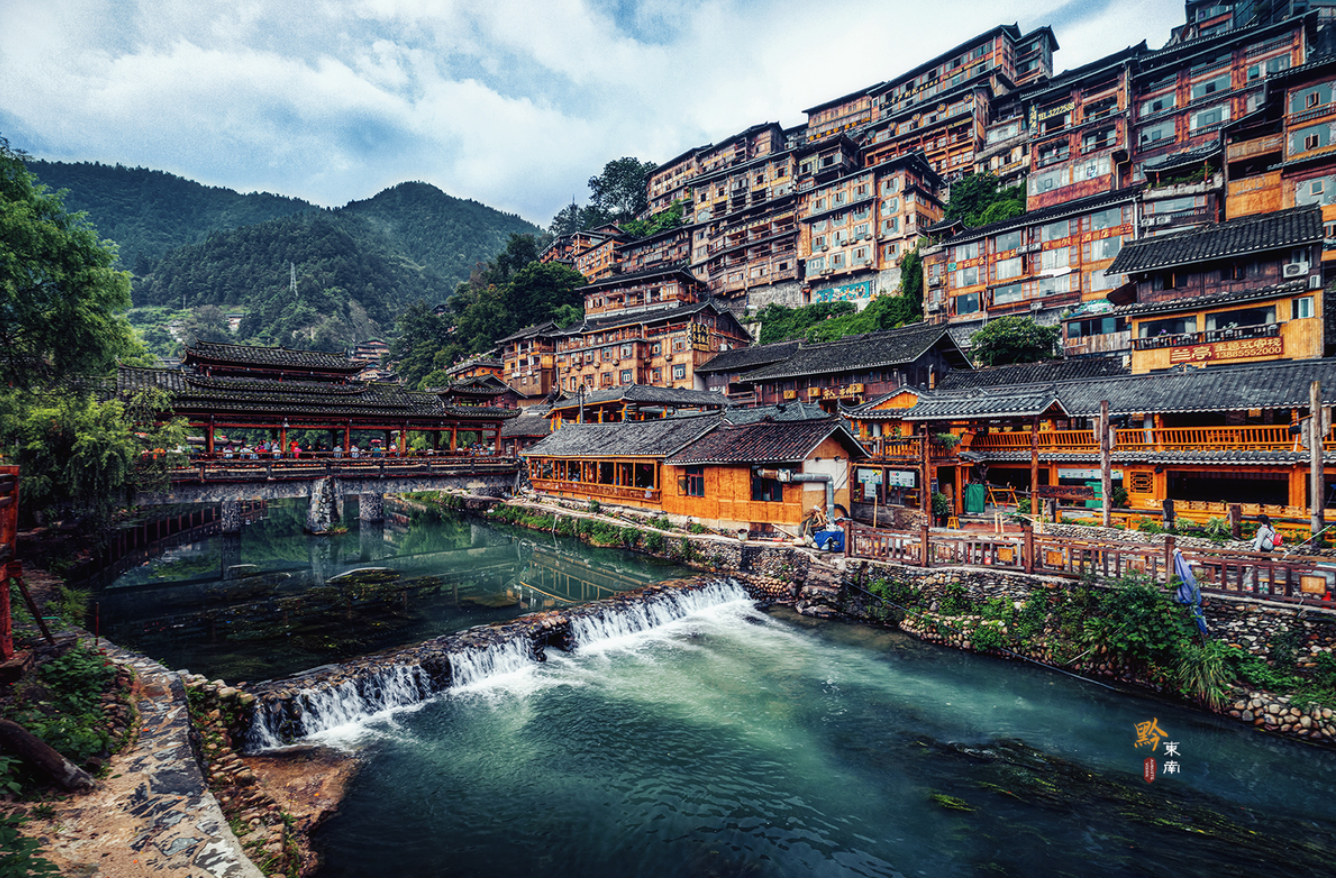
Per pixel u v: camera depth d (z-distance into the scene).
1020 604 14.63
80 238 22.33
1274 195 32.62
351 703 11.39
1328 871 7.50
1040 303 41.50
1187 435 20.88
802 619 17.58
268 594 19.84
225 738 9.15
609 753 10.39
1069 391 25.05
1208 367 23.20
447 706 12.02
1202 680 11.38
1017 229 42.66
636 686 13.05
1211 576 13.42
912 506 24.45
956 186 58.19
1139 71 47.09
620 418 46.31
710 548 22.58
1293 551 14.86
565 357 67.56
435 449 38.97
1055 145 49.81
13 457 17.06
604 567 23.83
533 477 38.59
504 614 17.62
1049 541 14.55
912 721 11.48
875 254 57.88
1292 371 20.11
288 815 8.17
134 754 7.06
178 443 23.44
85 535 23.14
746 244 68.50
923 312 49.62
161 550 27.98
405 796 9.09
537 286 79.25
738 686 13.05
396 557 26.44
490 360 70.12
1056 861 7.80
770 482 22.89
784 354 47.59
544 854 7.94
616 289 71.75
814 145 66.31
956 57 65.31
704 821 8.66
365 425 32.94
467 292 95.94
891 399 26.34
